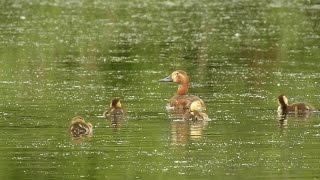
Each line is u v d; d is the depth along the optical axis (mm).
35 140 20812
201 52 35156
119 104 23672
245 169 18250
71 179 17578
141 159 19125
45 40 38094
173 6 50938
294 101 25562
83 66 31781
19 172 18094
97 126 22359
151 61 33000
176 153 19609
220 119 23188
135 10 49031
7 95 26281
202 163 18781
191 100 24656
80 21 44500
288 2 51688
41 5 50938
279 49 35906
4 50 35312
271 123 22750
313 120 23172
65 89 27297
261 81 28875
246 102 25406
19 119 23031
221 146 20297
